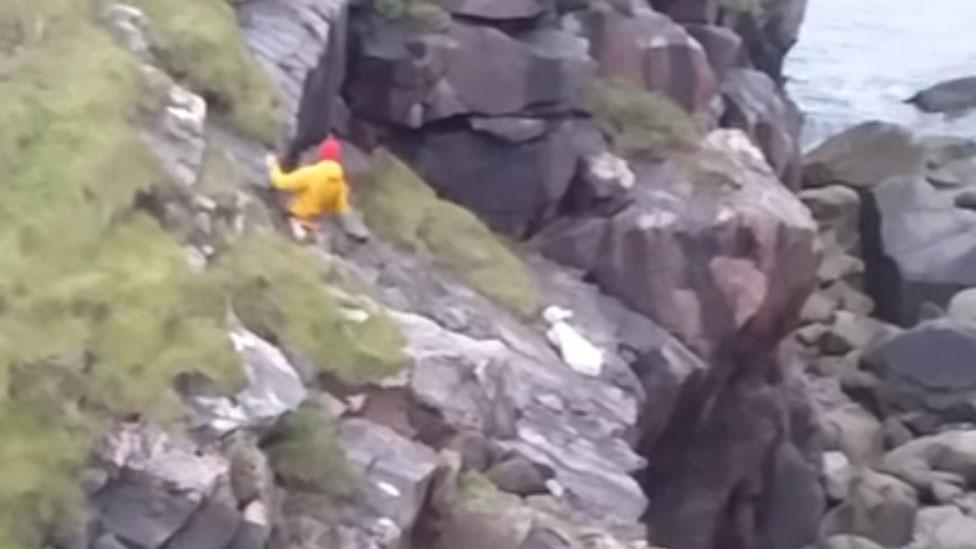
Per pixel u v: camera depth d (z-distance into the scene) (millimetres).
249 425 17344
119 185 18734
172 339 17516
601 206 29750
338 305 20594
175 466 16453
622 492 22844
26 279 17312
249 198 21094
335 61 26359
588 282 29125
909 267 46875
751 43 43594
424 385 21031
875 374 43250
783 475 33750
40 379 16438
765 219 29828
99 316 17297
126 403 16750
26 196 18266
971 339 42281
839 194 49656
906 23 71812
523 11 29047
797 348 42875
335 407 19516
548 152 29156
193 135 20484
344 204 23000
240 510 16859
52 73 20203
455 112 28734
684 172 30828
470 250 27016
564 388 24781
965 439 39406
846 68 66625
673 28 33125
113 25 21891
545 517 21000
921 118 62156
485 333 25188
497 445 22062
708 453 31938
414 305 24797
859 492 37062
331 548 18000
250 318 19406
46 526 15703
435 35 28578
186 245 19328
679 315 29078
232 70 22672
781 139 37938
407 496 18875
